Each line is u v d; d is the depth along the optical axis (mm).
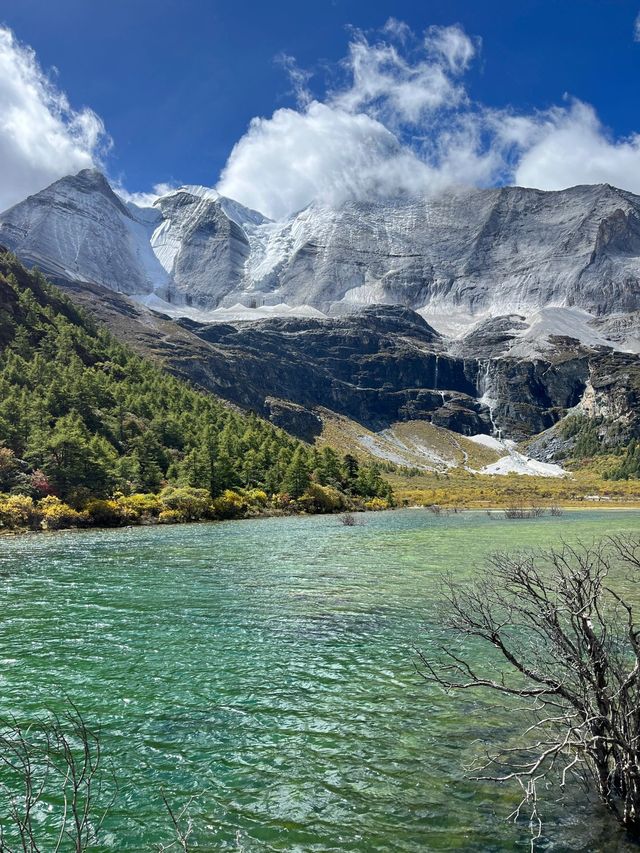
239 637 19562
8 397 88625
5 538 55188
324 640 19078
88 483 77062
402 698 13891
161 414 123062
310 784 9961
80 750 11336
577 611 8391
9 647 18500
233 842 8336
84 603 24938
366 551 43500
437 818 8758
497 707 13070
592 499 147000
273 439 137250
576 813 8594
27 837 8430
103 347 160250
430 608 23422
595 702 8516
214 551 44062
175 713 13211
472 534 57656
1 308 134500
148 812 9148
